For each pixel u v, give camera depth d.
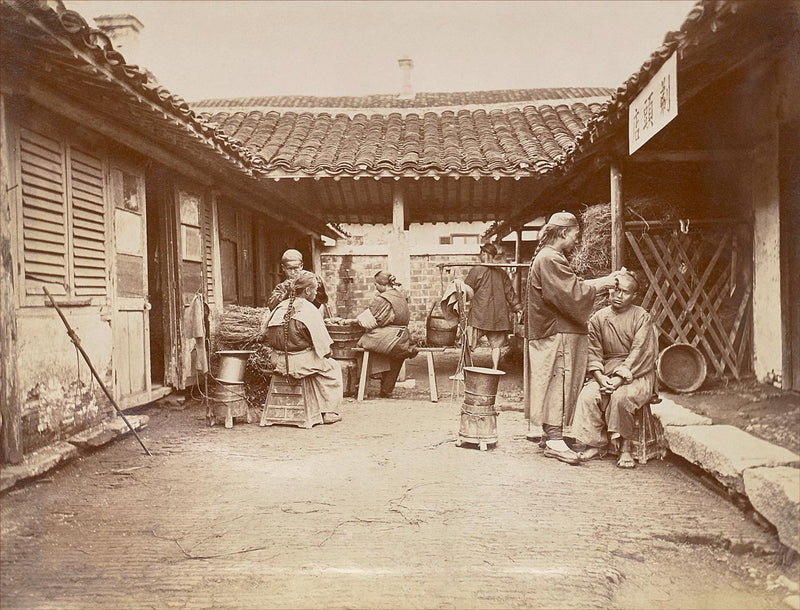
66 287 4.80
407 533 3.38
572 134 8.91
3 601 2.69
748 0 3.46
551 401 4.74
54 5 3.50
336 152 8.74
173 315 6.80
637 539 3.32
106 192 5.50
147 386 6.22
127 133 5.46
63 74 4.02
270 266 11.67
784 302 5.53
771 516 3.14
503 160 8.26
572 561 3.05
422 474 4.36
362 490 4.05
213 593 2.78
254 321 6.78
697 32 3.78
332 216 12.38
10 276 3.99
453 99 10.76
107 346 5.33
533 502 3.80
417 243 17.27
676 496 3.88
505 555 3.12
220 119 9.68
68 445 4.50
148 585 2.84
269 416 5.93
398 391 7.91
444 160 8.40
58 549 3.18
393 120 9.91
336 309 15.62
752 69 4.99
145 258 6.30
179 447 5.11
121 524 3.50
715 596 2.79
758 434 4.09
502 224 12.61
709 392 5.61
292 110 10.06
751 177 6.04
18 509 3.68
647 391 4.50
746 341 6.11
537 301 4.72
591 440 4.61
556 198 9.20
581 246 6.86
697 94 5.50
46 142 4.56
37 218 4.41
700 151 6.16
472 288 8.30
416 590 2.80
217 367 6.91
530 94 10.76
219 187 8.12
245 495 3.96
